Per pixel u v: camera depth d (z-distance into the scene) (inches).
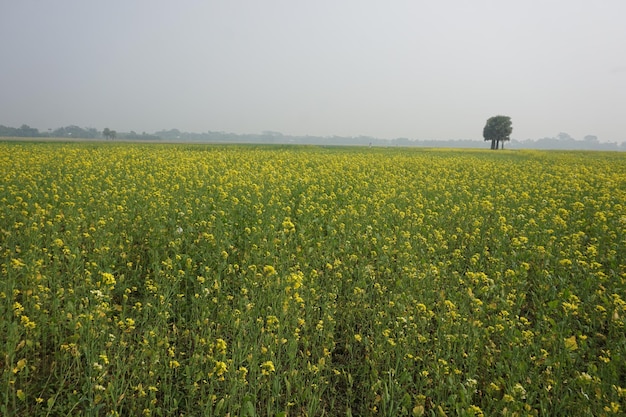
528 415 161.3
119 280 266.7
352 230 381.4
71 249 286.2
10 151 885.8
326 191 564.7
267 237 340.2
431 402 183.2
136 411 178.2
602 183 726.5
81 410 171.6
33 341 201.3
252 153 1200.2
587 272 288.8
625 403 173.3
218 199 450.0
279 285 254.5
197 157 925.2
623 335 218.2
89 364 176.7
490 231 397.1
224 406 176.1
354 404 195.8
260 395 194.5
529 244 362.3
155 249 308.3
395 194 551.5
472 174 871.1
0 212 361.1
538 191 611.2
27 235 308.0
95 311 200.7
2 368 189.2
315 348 219.3
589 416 165.5
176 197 440.5
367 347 219.1
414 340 213.0
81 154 916.6
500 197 533.6
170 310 236.1
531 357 202.4
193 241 335.9
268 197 480.1
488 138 3993.6
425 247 350.0
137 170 641.0
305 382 199.2
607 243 370.9
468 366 201.8
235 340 208.1
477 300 230.4
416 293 264.7
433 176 808.9
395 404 188.9
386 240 345.1
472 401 189.9
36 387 185.5
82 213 366.9
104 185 511.2
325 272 300.5
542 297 265.4
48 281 251.4
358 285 274.1
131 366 191.0
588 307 253.9
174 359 205.5
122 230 354.6
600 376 188.4
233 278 286.2
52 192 454.0
